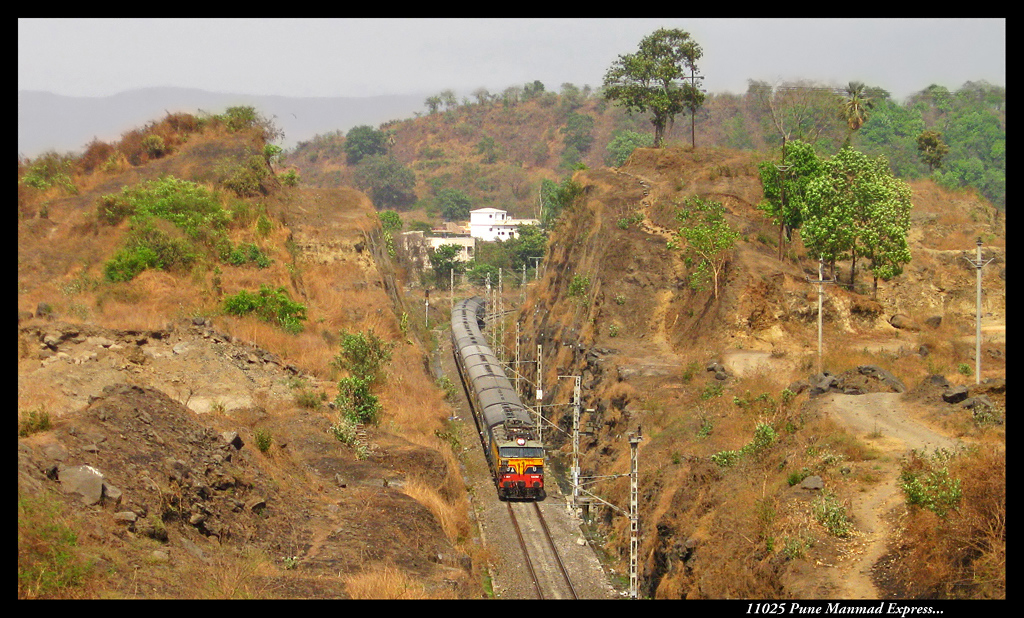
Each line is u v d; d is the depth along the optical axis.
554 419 71.38
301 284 70.31
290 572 28.11
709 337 65.19
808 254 73.56
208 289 62.00
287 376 52.78
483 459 59.41
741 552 32.56
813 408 43.22
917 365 53.19
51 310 52.72
